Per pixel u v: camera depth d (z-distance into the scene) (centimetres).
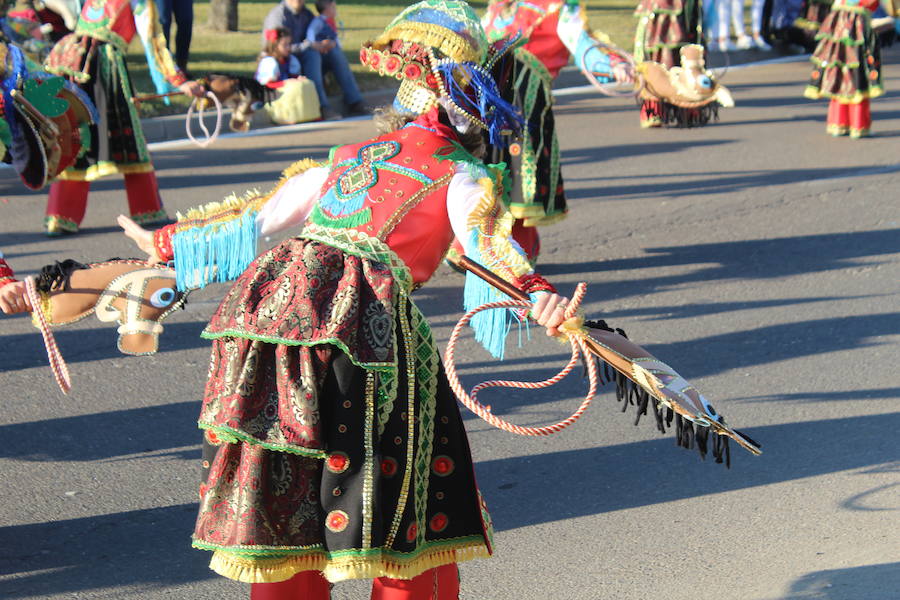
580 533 832
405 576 546
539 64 1357
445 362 551
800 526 831
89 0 1623
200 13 3722
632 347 567
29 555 794
